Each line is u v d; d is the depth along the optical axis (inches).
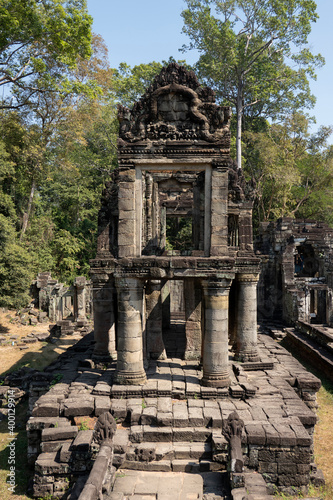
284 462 362.3
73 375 516.1
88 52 1051.9
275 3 1224.8
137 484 340.8
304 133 1644.9
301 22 1245.7
